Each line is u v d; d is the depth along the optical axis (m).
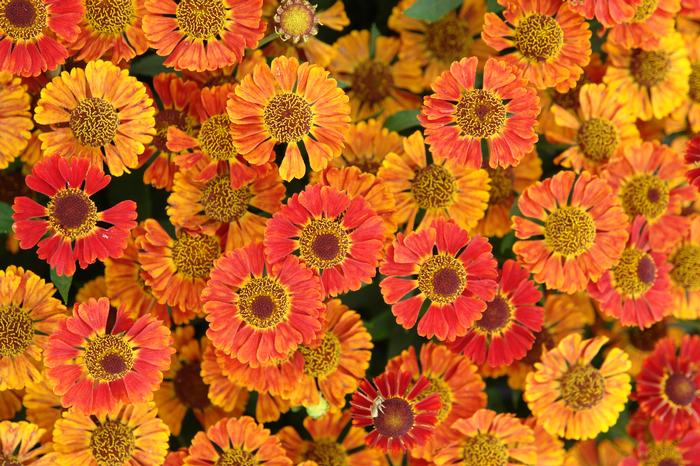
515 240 0.79
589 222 0.77
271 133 0.73
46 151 0.72
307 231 0.73
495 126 0.74
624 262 0.79
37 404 0.75
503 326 0.77
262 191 0.75
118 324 0.73
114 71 0.72
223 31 0.74
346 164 0.77
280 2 0.77
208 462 0.75
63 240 0.72
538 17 0.76
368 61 0.82
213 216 0.74
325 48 0.79
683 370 0.82
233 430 0.75
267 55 0.78
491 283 0.75
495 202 0.80
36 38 0.72
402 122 0.77
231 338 0.73
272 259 0.73
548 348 0.80
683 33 0.84
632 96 0.81
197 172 0.74
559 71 0.77
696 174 0.75
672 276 0.83
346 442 0.79
